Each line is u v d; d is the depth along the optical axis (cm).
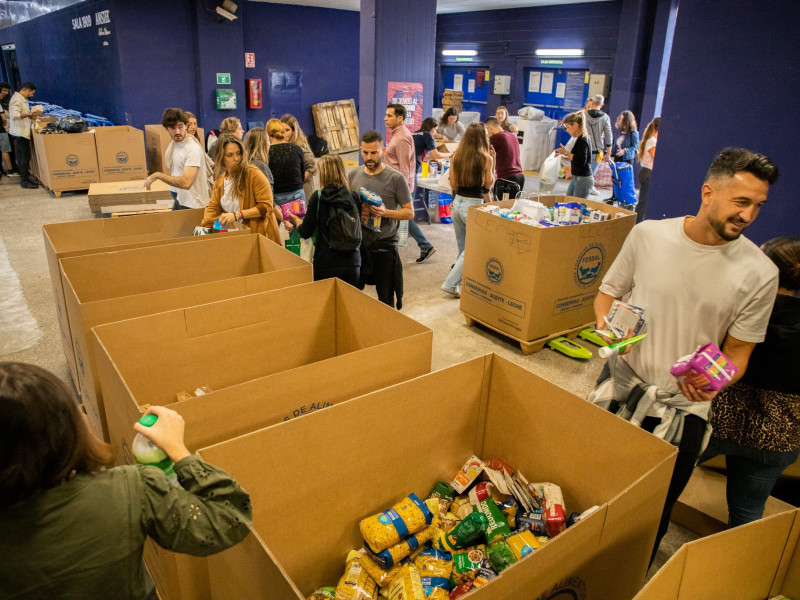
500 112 746
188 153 429
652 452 147
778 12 278
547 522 162
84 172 770
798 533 142
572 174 641
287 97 1138
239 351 226
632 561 143
